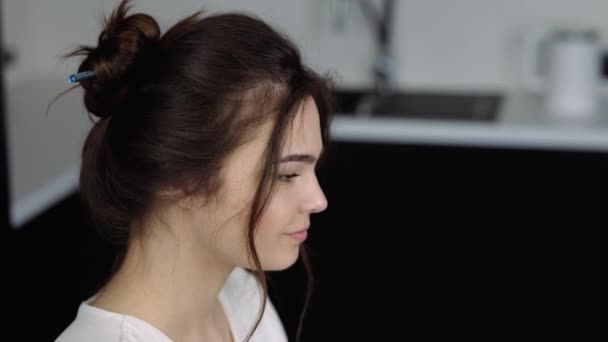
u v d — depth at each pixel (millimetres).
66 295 2635
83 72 1061
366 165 2842
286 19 3229
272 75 1026
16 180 2705
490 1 3125
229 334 1284
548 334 2893
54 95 3178
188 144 1011
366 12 3154
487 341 2932
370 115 2908
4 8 3047
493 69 3182
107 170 1080
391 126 2795
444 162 2803
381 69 3146
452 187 2820
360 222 2893
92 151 1098
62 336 1015
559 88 2912
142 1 3189
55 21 3250
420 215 2859
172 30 1061
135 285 1082
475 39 3166
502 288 2885
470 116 2895
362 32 3217
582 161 2729
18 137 2945
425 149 2801
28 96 3172
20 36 3180
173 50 1028
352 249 2914
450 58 3197
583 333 2871
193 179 1020
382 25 3115
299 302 2941
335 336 2965
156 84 1023
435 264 2896
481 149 2771
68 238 2723
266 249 1067
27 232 2535
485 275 2881
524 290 2875
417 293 2928
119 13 1085
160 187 1035
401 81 3244
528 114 2883
